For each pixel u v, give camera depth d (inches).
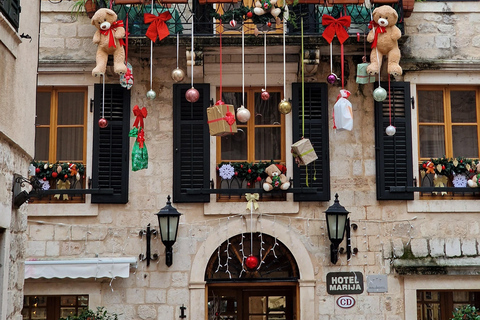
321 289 439.5
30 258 437.4
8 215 311.9
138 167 414.6
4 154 306.3
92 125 450.6
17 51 320.2
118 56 422.0
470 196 447.2
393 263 438.6
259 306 467.8
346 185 447.2
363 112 452.8
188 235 442.6
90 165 447.2
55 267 424.5
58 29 456.4
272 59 450.3
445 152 457.4
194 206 444.8
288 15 432.1
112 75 452.8
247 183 449.7
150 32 415.2
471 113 461.7
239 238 447.5
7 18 302.5
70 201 444.1
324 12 449.7
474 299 456.4
